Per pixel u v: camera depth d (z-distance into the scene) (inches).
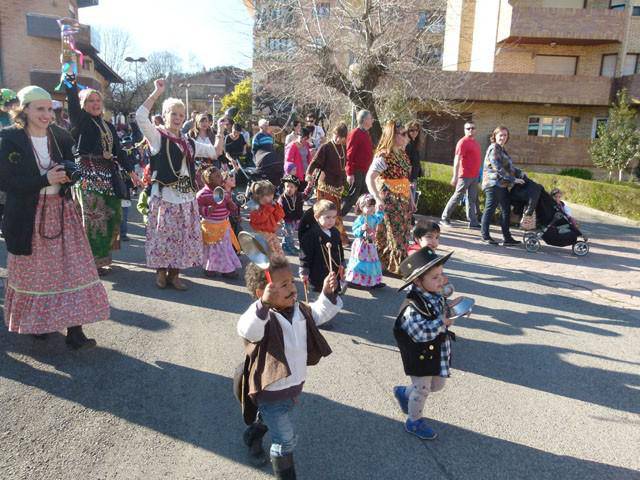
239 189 464.1
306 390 150.6
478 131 938.1
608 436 135.0
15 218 148.6
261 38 566.9
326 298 113.8
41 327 154.4
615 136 733.3
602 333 201.3
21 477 109.2
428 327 126.2
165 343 175.0
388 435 131.4
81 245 160.7
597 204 565.6
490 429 136.2
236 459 119.1
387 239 248.8
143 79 1820.9
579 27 871.1
